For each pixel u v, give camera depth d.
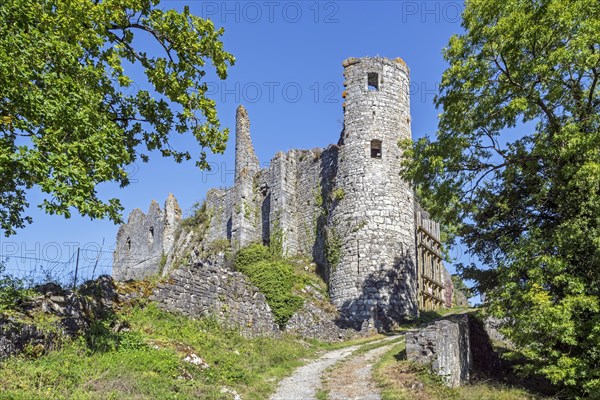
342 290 28.67
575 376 15.05
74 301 14.27
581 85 17.81
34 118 12.44
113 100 17.11
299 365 18.94
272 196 35.97
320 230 33.69
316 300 27.73
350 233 29.52
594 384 14.62
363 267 28.70
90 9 14.69
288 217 35.09
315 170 35.38
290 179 36.16
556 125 17.78
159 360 14.02
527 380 18.41
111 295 16.33
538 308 15.41
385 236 29.23
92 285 15.82
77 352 12.93
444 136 19.30
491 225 19.91
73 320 13.78
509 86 17.88
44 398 10.36
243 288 21.84
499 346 22.89
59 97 12.62
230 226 41.00
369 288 28.16
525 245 16.92
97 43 14.57
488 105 18.16
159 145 17.92
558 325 14.95
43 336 12.60
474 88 18.42
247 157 39.84
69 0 13.50
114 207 13.71
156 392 12.27
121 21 16.36
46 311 13.30
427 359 16.56
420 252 32.88
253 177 38.97
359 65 32.28
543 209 18.89
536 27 16.78
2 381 10.57
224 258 36.91
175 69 17.50
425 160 19.78
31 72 12.32
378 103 31.48
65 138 13.20
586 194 16.14
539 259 16.17
